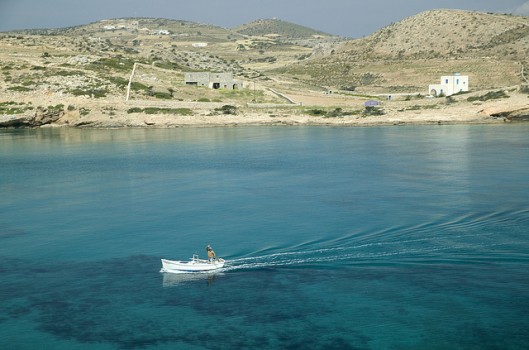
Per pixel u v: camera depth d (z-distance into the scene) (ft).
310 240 175.94
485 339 117.60
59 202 237.66
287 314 130.41
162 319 130.41
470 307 129.39
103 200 239.30
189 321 129.18
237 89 645.92
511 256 155.74
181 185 264.93
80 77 614.75
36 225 204.03
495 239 169.78
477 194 224.94
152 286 147.23
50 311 135.44
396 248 165.17
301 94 652.48
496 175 260.62
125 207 226.38
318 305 133.59
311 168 297.94
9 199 244.83
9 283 151.12
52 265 163.63
